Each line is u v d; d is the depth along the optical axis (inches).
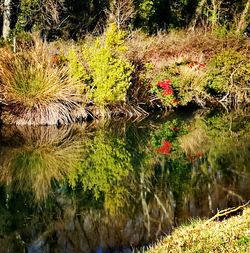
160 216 288.2
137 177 369.7
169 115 611.2
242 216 256.1
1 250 250.4
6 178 367.9
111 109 577.6
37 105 520.4
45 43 588.4
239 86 690.2
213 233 229.1
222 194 327.3
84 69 561.3
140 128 534.3
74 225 279.4
